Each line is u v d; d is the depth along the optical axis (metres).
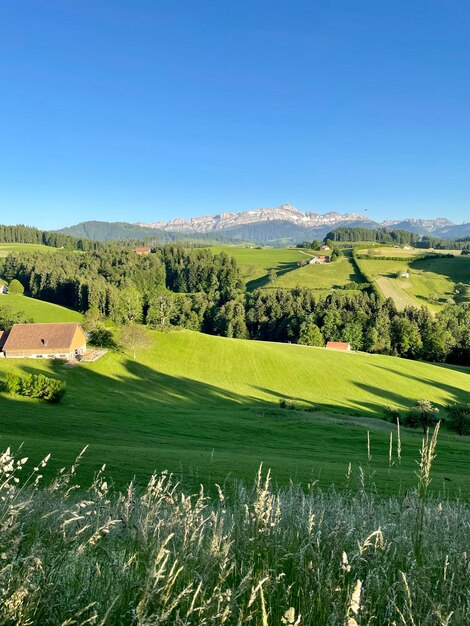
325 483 17.80
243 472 20.39
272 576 2.95
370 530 3.94
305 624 2.59
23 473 17.19
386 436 42.38
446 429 51.09
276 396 70.50
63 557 2.81
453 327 109.88
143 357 82.88
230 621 2.49
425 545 3.68
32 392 52.50
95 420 44.50
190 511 3.59
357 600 2.24
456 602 2.81
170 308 115.56
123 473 19.22
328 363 87.44
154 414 50.84
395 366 89.19
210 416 50.91
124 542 3.47
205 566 2.85
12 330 78.12
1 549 2.73
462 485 16.78
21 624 2.20
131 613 2.37
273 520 3.65
